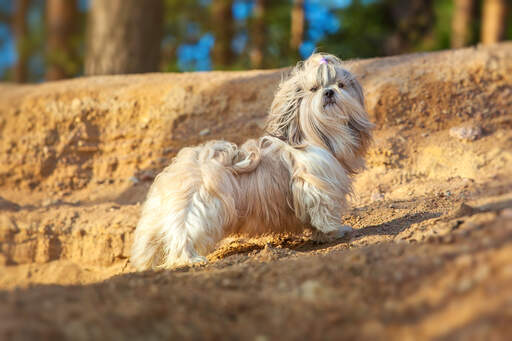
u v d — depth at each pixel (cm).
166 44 2211
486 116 927
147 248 582
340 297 372
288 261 487
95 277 821
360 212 747
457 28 1998
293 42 1980
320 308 357
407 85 955
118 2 1322
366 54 2038
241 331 335
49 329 316
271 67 1916
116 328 327
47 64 2120
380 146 899
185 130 1018
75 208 913
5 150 1058
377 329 320
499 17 1861
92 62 1341
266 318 351
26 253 856
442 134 916
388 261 422
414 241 483
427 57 1017
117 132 1046
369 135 649
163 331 330
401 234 569
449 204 710
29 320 327
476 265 365
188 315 356
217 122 1009
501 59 976
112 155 1041
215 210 562
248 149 615
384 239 582
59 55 2034
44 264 852
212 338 325
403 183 856
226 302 376
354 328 327
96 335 316
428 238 462
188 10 2222
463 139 891
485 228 438
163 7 1388
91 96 1077
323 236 628
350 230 643
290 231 640
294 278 422
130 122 1048
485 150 862
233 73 1098
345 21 2100
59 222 873
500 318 294
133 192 982
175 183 579
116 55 1322
